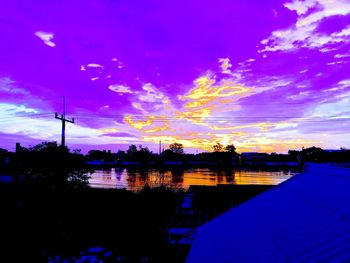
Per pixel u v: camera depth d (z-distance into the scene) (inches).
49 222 883.4
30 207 1001.5
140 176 2620.6
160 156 4074.8
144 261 601.0
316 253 172.6
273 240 228.1
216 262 245.3
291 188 357.1
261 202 357.7
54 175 1083.9
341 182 286.4
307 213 249.4
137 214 1044.5
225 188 1000.2
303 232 214.2
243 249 239.8
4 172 1389.0
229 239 281.6
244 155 4793.3
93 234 802.2
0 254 602.9
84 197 1178.0
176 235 674.8
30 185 1074.7
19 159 1115.3
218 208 912.3
